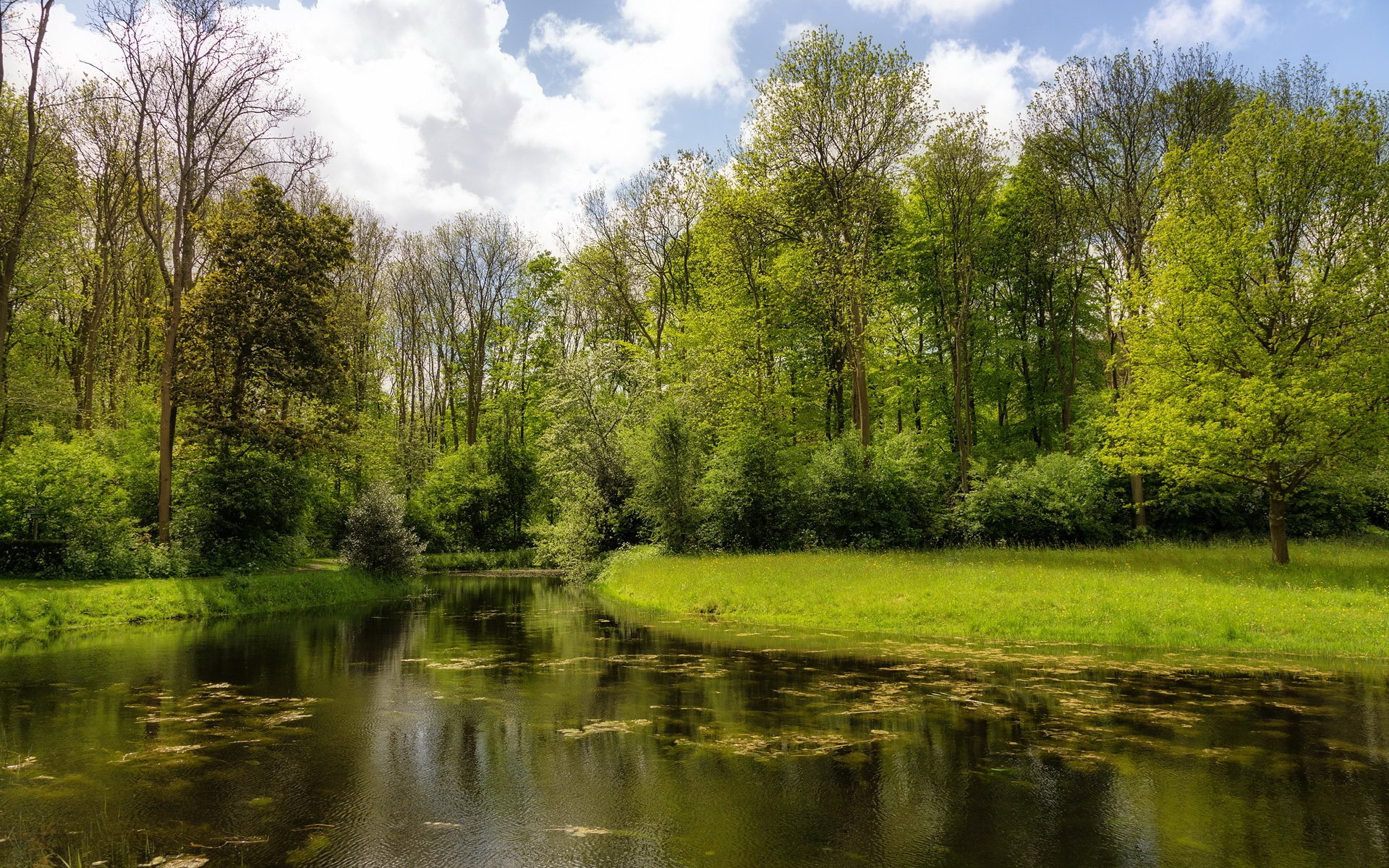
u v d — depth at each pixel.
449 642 14.13
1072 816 5.41
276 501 24.11
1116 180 26.73
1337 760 6.65
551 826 5.29
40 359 31.66
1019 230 32.16
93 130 26.03
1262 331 18.38
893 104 25.58
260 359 24.83
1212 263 18.19
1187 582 15.62
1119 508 25.88
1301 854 4.76
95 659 12.36
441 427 53.12
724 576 19.67
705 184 31.98
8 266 22.95
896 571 18.45
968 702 8.88
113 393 30.97
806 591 17.14
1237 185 18.84
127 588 17.84
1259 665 10.95
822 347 33.00
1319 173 17.95
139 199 22.61
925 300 33.91
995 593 15.31
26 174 21.69
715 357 30.02
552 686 9.95
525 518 44.09
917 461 26.62
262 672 11.15
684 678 10.42
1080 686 9.65
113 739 7.53
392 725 8.05
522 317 48.56
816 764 6.62
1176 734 7.45
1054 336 31.64
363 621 17.59
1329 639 12.06
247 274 24.12
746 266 31.34
